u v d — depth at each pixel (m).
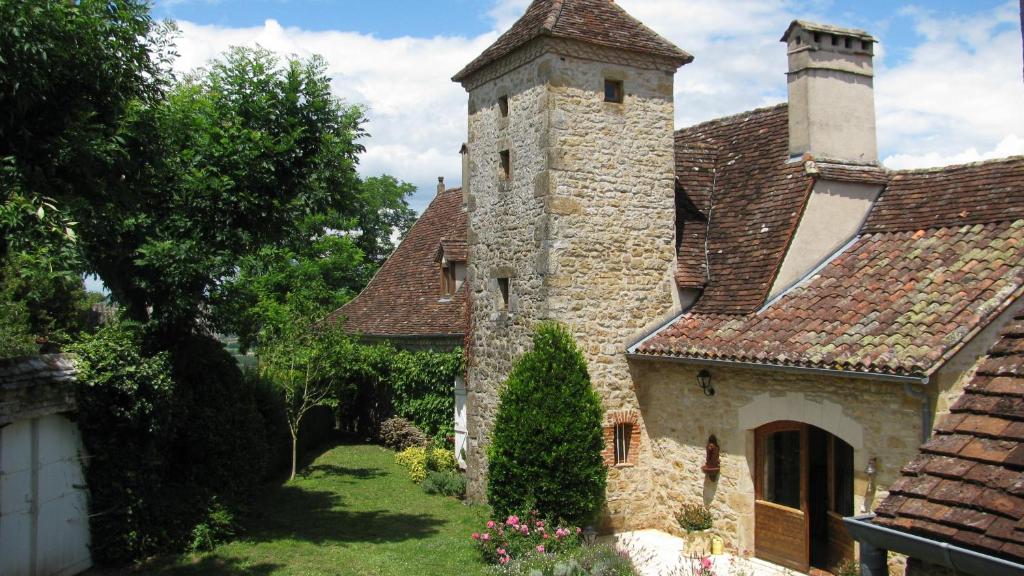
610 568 9.75
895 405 8.72
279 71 12.11
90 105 8.99
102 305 19.89
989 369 5.09
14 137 8.27
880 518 4.64
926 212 11.09
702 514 11.27
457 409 17.72
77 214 8.63
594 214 12.48
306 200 12.09
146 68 9.96
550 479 11.52
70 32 8.27
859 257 11.11
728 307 11.72
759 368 10.19
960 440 4.73
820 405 9.65
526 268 12.73
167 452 12.21
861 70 12.48
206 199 11.55
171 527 11.38
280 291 26.31
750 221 12.56
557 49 12.30
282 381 17.31
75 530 10.27
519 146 12.98
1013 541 3.94
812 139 12.13
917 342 8.56
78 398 10.24
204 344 12.89
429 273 21.80
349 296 29.38
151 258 10.70
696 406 11.77
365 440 22.20
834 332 9.68
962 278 9.32
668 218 13.02
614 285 12.54
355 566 10.75
